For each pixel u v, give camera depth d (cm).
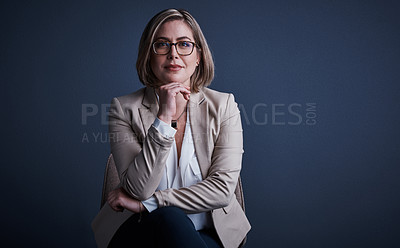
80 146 236
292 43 230
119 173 125
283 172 235
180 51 129
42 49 231
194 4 230
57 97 233
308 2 228
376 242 232
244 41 231
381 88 226
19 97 232
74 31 231
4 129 233
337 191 233
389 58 225
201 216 130
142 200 116
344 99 229
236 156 130
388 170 229
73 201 237
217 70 231
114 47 232
